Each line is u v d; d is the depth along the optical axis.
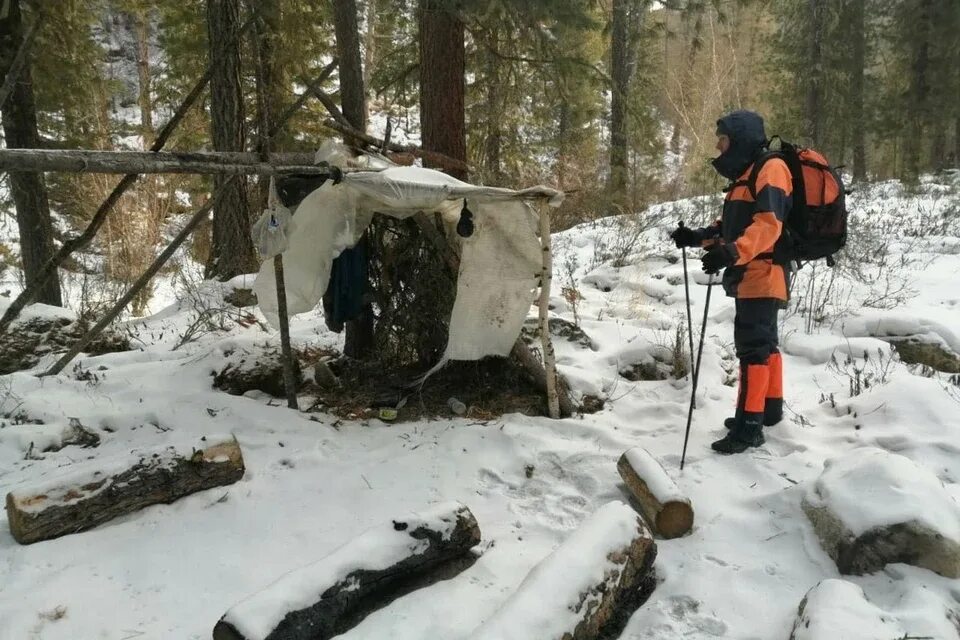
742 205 3.79
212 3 8.34
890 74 21.11
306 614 2.42
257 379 4.89
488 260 4.25
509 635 2.22
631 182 12.22
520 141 7.49
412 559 2.79
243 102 8.73
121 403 4.48
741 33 16.28
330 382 4.96
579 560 2.61
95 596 2.75
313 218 4.35
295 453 4.00
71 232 11.30
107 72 19.44
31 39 3.48
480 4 4.82
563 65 5.68
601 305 7.27
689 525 3.19
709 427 4.35
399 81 6.44
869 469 3.09
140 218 11.73
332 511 3.43
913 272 8.10
